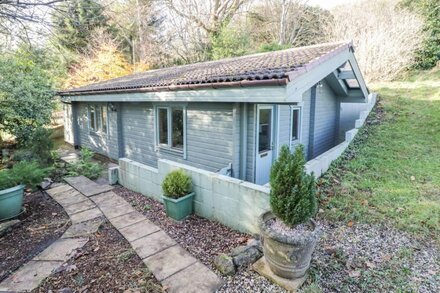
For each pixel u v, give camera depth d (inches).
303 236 105.3
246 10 765.9
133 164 233.5
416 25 500.4
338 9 658.2
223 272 119.2
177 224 171.2
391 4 567.2
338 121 387.2
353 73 296.4
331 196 195.3
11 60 352.5
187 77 240.5
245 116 216.5
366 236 147.3
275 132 249.8
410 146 284.5
